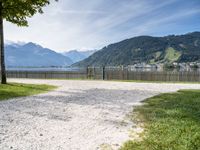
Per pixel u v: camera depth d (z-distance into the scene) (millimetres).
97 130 8953
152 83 31109
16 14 24406
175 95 18438
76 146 7277
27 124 9633
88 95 18484
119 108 13211
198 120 10062
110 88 23859
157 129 8789
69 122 10055
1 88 21109
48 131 8734
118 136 8250
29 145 7281
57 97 17281
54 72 44844
